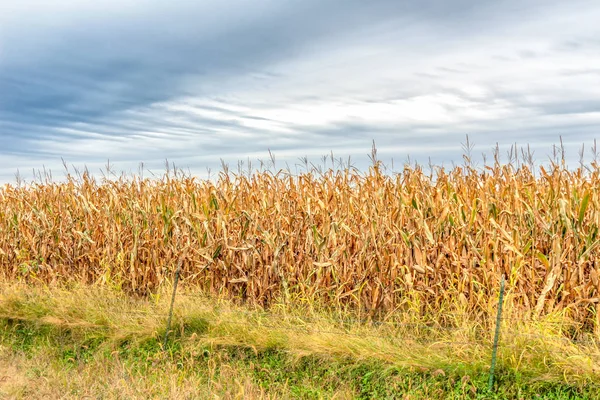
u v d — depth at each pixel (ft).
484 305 28.37
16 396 23.75
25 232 46.19
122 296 37.63
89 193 45.16
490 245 30.17
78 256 43.14
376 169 34.96
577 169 31.37
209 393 23.94
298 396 24.67
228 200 37.37
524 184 30.60
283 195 36.99
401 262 31.55
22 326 34.19
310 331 28.68
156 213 40.42
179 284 36.96
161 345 28.89
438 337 27.68
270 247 34.71
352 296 32.24
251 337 28.68
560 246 28.40
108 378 25.52
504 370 23.81
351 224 34.12
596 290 27.55
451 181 33.47
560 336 25.54
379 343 26.81
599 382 22.21
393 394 23.80
